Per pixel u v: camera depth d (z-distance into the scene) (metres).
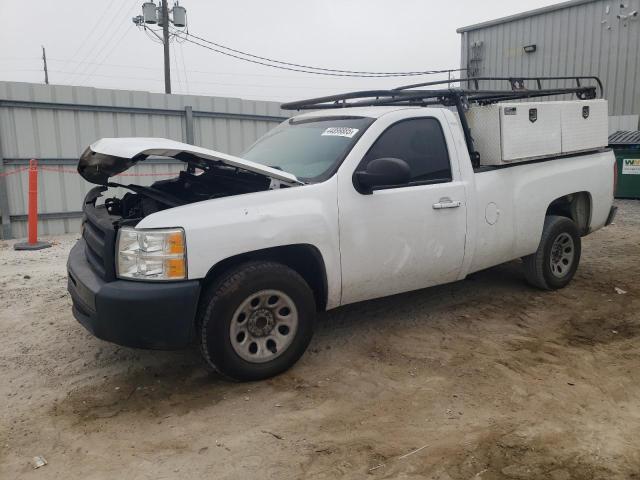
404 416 3.35
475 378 3.83
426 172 4.50
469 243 4.74
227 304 3.58
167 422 3.33
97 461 2.95
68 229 10.02
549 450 2.97
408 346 4.41
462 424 3.25
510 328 4.80
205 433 3.20
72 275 3.86
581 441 3.05
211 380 3.87
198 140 11.16
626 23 16.05
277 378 3.87
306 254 4.01
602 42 16.66
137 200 4.38
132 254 3.43
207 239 3.48
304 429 3.22
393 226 4.24
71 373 4.00
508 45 19.00
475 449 2.99
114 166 3.99
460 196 4.63
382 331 4.74
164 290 3.38
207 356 3.63
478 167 5.01
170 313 3.41
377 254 4.19
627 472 2.78
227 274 3.63
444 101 5.23
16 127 9.41
